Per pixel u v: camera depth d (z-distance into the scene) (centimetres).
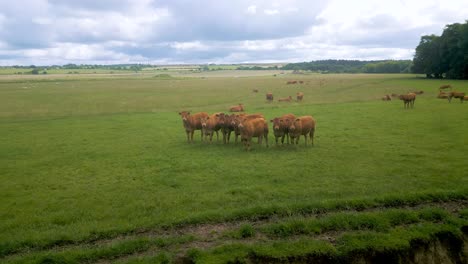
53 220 940
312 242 798
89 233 846
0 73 17362
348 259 773
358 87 6119
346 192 1080
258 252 761
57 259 743
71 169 1449
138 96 5294
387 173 1263
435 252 823
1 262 751
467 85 5734
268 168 1369
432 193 1022
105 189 1185
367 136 1941
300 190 1109
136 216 951
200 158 1564
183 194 1106
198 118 1936
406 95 3106
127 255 771
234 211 934
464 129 2012
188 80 10262
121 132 2344
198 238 830
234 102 4400
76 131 2416
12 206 1053
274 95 5209
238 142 1911
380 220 882
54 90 6412
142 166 1463
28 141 2077
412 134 1945
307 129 1739
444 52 7988
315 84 7119
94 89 6675
